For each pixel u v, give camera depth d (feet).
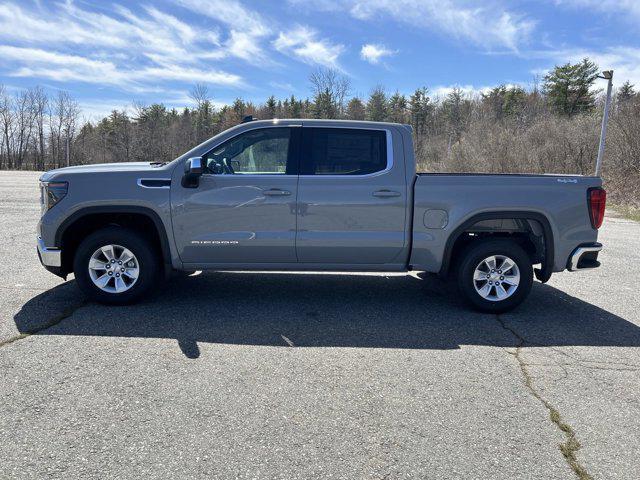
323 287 20.06
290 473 8.17
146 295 16.81
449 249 16.62
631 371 12.50
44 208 16.65
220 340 13.97
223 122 272.10
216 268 16.79
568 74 193.47
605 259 27.53
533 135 116.57
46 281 19.52
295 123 16.60
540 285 21.40
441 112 250.78
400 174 16.42
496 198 16.30
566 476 8.27
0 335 13.84
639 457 8.85
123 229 16.35
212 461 8.43
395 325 15.65
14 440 8.87
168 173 16.19
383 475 8.18
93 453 8.55
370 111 240.12
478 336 14.82
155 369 11.95
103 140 249.55
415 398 10.84
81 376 11.46
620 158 83.66
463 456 8.75
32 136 253.24
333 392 11.03
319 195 16.20
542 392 11.28
